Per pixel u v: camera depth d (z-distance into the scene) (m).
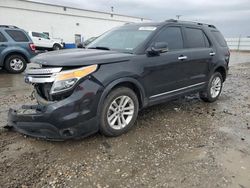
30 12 29.94
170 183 2.95
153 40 4.59
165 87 4.81
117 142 3.91
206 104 6.19
